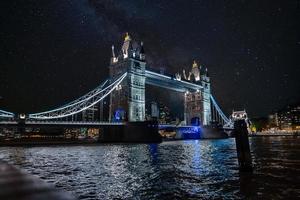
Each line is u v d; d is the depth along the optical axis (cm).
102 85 12431
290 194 1714
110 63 13388
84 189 1956
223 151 5800
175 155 4872
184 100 18725
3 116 8700
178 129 15525
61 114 10262
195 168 3028
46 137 13212
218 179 2284
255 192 1786
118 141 11100
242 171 2611
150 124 10912
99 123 10362
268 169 2767
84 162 3781
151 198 1691
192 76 18238
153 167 3180
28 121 8800
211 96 19012
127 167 3194
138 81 12938
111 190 1917
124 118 12031
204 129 16412
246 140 2627
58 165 3425
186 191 1864
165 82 15225
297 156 4128
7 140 12250
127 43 13150
